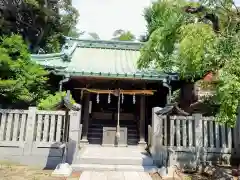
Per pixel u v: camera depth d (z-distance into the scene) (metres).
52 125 7.38
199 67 6.29
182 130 7.52
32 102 8.45
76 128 7.35
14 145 7.16
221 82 5.07
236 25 6.35
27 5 18.66
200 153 7.36
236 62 4.83
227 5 6.69
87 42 13.63
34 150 7.16
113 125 13.28
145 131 11.45
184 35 6.29
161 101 11.77
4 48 7.57
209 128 7.56
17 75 7.58
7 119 7.37
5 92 7.41
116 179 5.92
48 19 20.19
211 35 5.92
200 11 6.93
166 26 6.96
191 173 6.84
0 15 18.73
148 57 7.82
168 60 7.61
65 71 9.33
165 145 7.38
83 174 6.31
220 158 7.38
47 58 10.46
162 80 9.77
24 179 5.60
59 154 7.16
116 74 9.45
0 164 6.92
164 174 6.27
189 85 10.83
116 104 13.91
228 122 5.11
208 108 8.34
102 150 8.93
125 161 7.36
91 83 10.71
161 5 7.15
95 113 13.64
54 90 10.20
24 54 8.02
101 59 12.02
